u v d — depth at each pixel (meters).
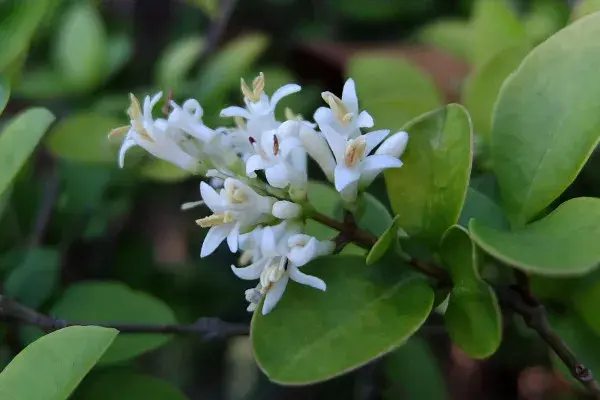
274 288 0.19
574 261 0.18
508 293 0.20
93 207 0.26
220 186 0.20
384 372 0.26
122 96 0.26
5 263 0.24
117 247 0.29
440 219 0.20
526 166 0.20
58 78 0.26
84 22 0.26
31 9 0.22
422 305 0.19
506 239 0.18
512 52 0.22
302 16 0.34
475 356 0.19
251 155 0.20
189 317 0.27
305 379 0.18
